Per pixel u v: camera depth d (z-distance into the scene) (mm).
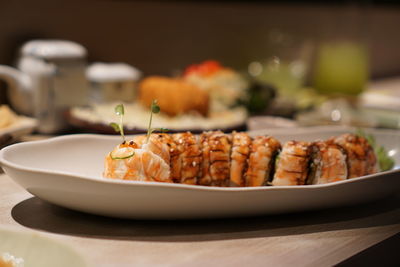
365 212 568
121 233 505
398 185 561
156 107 537
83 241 491
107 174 519
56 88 786
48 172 493
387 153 665
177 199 498
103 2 1052
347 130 685
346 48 1209
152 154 517
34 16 930
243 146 551
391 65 1871
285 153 544
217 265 470
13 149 548
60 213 534
